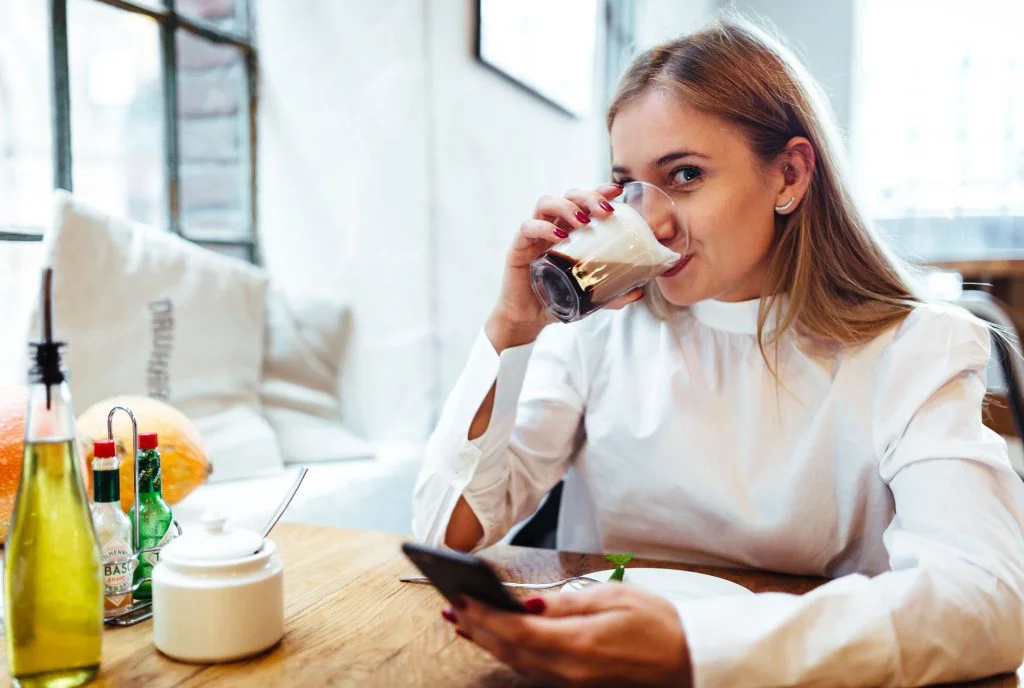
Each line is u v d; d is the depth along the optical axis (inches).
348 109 78.9
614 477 46.3
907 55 175.8
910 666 25.6
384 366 78.7
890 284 42.5
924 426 35.7
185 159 77.3
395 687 25.6
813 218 42.2
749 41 41.0
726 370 44.5
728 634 24.9
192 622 27.0
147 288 63.1
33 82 63.6
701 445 43.4
